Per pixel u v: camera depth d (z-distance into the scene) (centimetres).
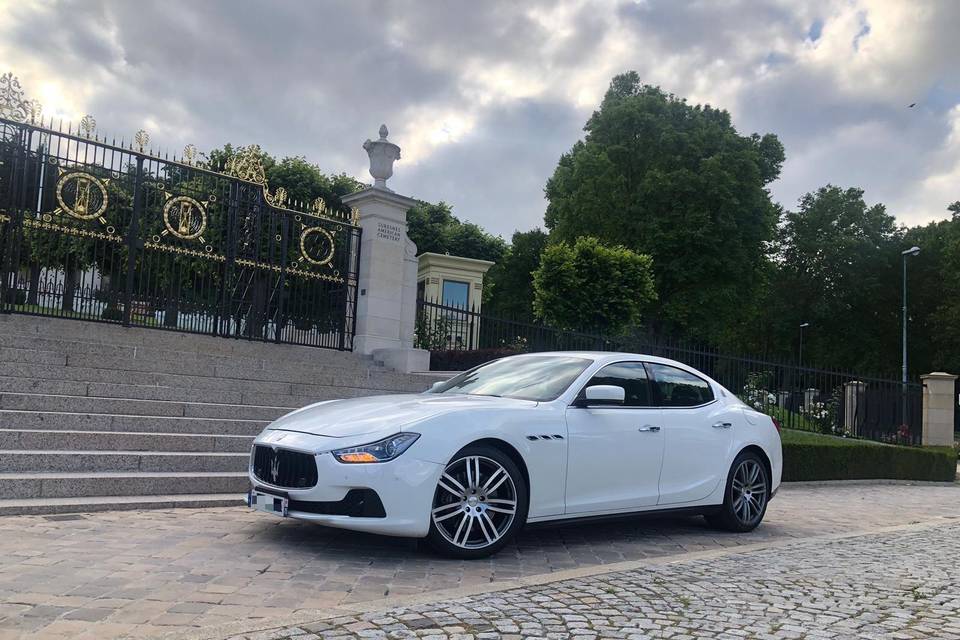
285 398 918
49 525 509
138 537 491
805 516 838
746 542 638
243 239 1202
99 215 1036
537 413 533
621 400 550
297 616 333
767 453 699
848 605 395
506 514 504
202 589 384
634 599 389
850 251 5025
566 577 432
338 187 3091
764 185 4091
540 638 317
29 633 307
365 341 1282
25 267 995
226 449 744
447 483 481
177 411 793
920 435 1839
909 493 1262
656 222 3544
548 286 1630
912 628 355
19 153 984
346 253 1321
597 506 555
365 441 464
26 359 805
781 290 5259
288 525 558
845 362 5216
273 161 2988
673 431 616
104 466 638
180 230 1114
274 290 1237
